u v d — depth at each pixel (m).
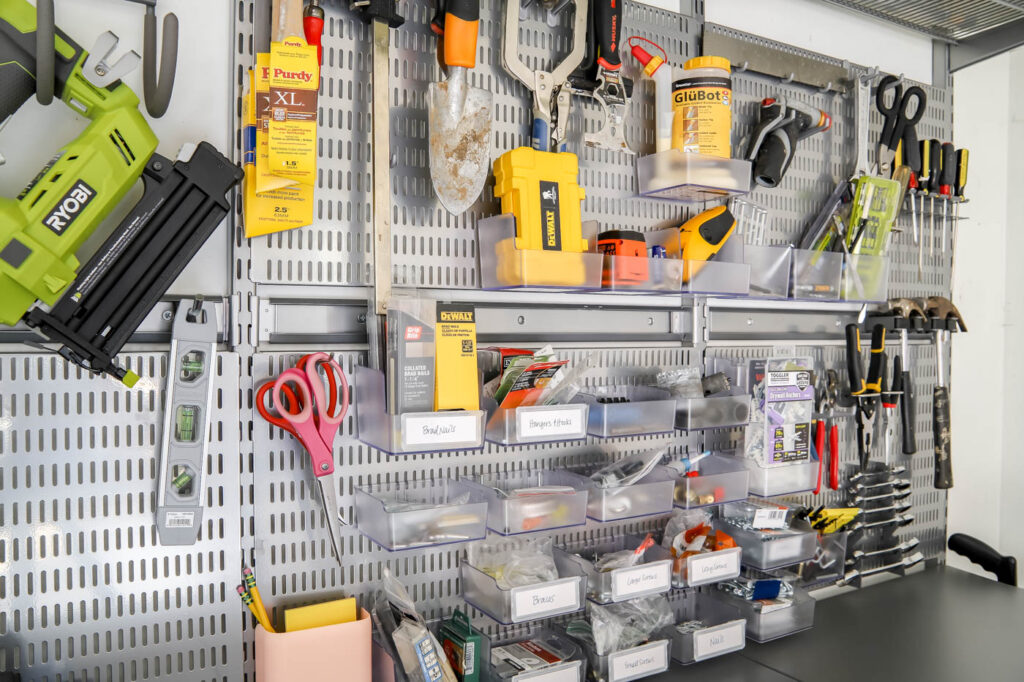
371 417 1.18
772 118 1.64
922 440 2.03
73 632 1.04
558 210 1.30
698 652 1.42
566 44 1.47
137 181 1.09
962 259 2.12
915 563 2.00
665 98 1.49
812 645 1.55
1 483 1.00
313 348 1.21
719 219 1.50
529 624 1.44
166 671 1.09
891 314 1.90
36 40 0.96
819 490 1.65
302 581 1.20
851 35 1.91
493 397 1.25
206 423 1.09
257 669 1.12
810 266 1.61
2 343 1.02
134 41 1.10
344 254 1.24
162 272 1.05
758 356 1.73
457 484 1.31
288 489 1.19
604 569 1.34
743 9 1.73
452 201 1.28
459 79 1.25
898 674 1.41
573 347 1.45
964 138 2.12
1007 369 2.21
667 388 1.49
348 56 1.24
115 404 1.07
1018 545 2.15
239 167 1.13
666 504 1.39
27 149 1.04
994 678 1.40
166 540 1.07
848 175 1.82
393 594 1.19
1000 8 1.83
